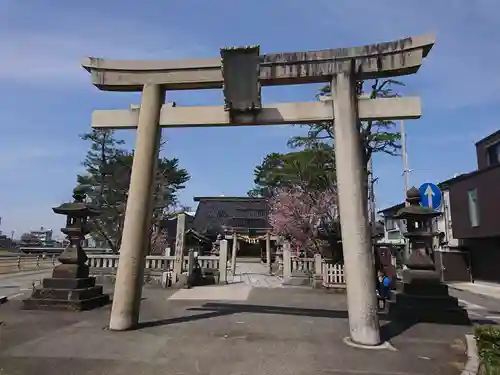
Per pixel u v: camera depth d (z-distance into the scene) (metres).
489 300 16.05
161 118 8.83
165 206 29.95
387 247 21.52
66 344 6.57
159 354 6.04
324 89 18.20
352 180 7.54
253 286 17.78
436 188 11.30
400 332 8.00
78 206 11.16
